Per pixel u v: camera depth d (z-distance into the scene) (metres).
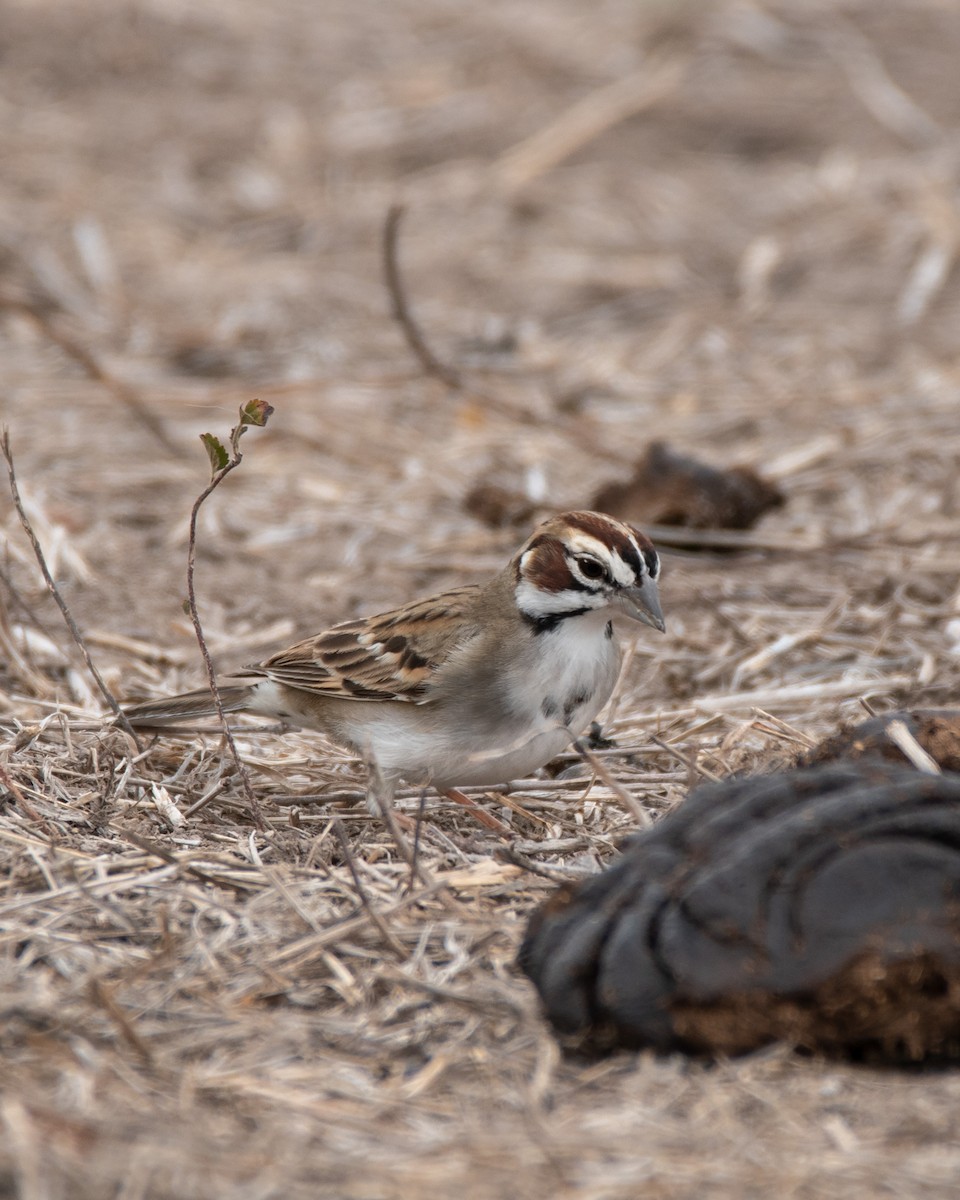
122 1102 6.29
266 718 11.13
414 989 7.21
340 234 23.00
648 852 7.02
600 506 14.97
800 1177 5.89
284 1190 5.75
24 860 8.38
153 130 25.23
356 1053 6.78
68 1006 6.98
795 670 12.04
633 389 18.73
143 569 14.08
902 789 6.84
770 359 19.48
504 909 8.05
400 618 9.73
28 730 10.12
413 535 15.11
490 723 9.50
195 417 17.88
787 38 28.03
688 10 28.47
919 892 6.56
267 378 18.92
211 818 9.50
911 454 16.23
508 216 23.55
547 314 21.11
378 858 8.90
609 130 25.66
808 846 6.68
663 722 10.94
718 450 16.92
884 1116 6.28
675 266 22.28
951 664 11.88
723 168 24.83
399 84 26.78
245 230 23.06
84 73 26.70
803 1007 6.52
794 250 22.47
